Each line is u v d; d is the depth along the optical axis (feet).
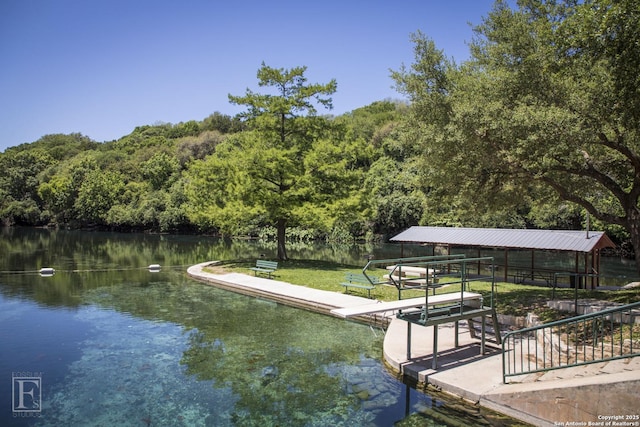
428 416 22.54
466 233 66.74
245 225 90.33
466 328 37.14
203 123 329.11
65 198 220.43
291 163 75.97
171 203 196.24
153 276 73.10
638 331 26.71
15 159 250.98
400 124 45.39
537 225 125.18
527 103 35.19
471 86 39.96
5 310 47.01
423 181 46.98
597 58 29.63
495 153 36.17
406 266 73.46
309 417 22.68
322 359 31.96
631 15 26.17
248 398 25.12
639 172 34.22
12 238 163.02
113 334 38.29
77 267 83.71
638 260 33.94
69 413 23.11
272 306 50.21
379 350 34.19
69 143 325.21
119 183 220.64
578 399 19.47
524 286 56.13
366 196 81.00
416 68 42.34
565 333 29.27
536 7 40.86
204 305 50.65
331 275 65.46
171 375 28.73
